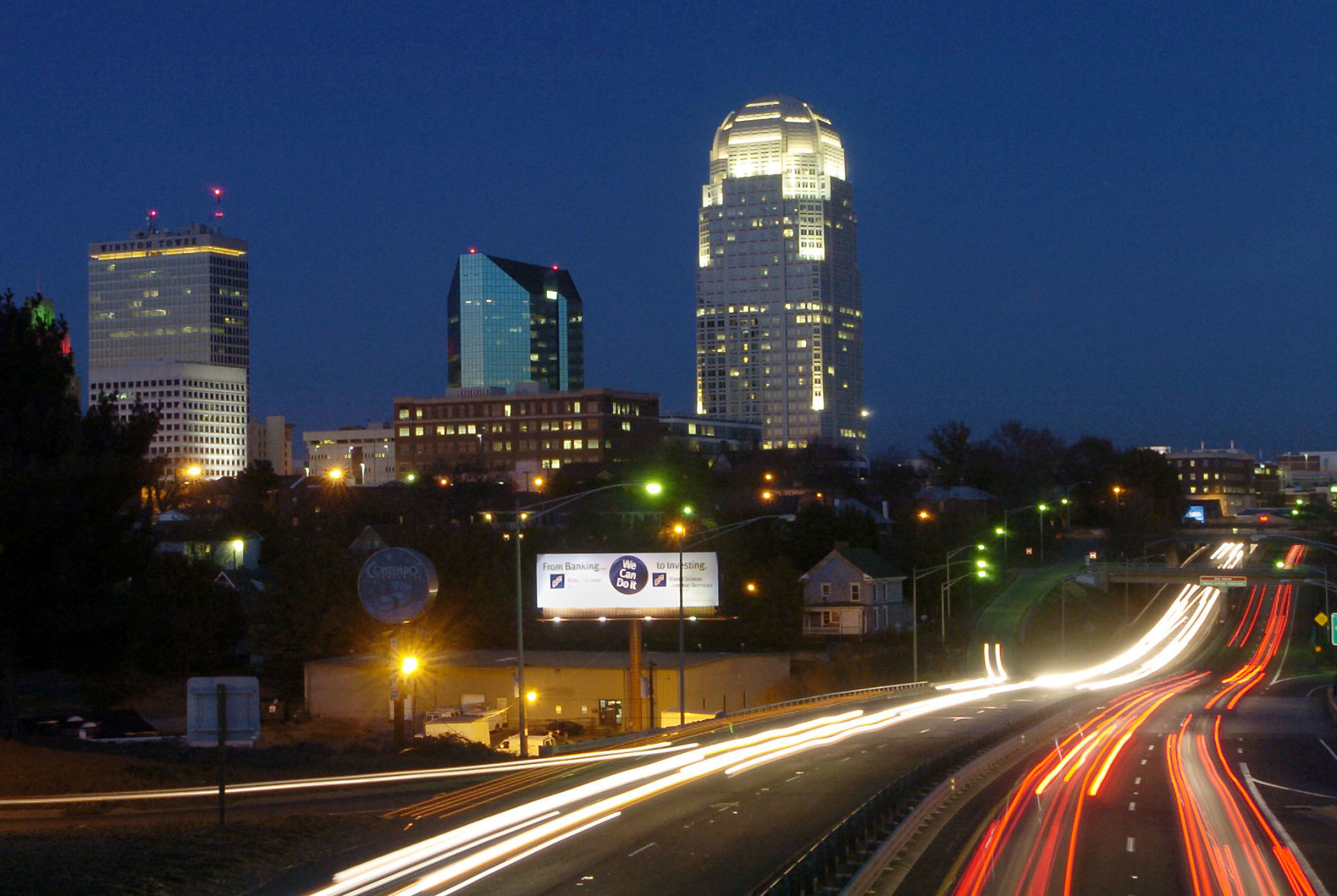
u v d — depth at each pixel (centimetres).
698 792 4622
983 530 18512
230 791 4506
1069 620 15938
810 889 2759
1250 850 3594
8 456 5169
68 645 5234
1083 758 5806
